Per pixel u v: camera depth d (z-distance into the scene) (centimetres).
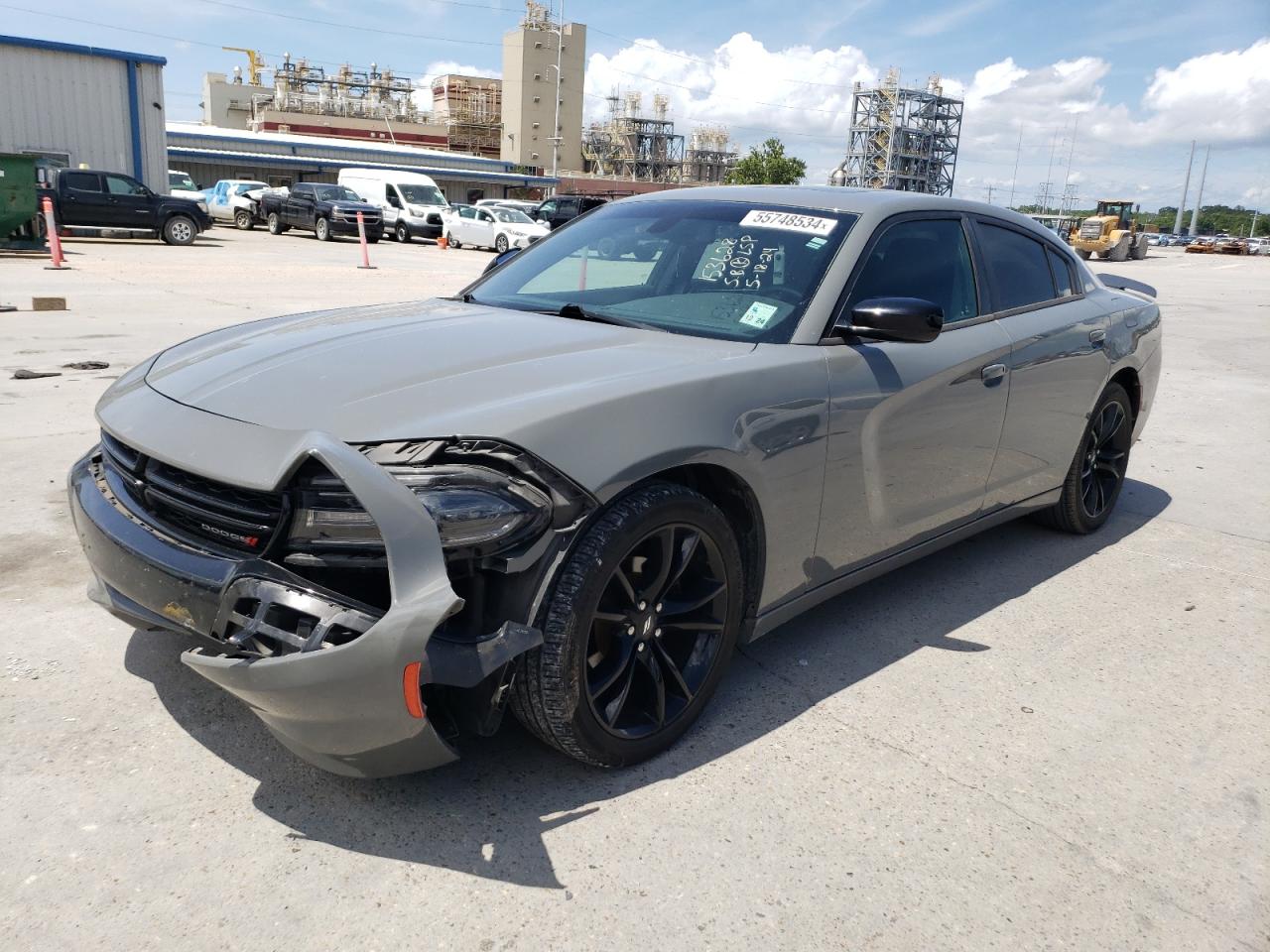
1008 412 364
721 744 267
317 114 10462
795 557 285
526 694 222
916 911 207
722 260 320
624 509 226
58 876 203
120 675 284
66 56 2556
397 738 203
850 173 11475
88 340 860
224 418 227
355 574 206
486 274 376
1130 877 223
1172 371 1001
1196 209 13588
